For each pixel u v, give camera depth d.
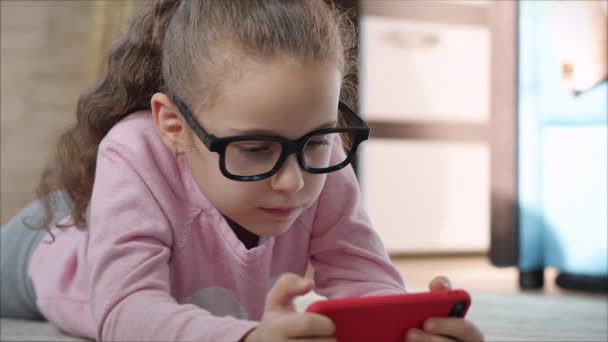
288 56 0.70
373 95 2.62
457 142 2.74
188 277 0.87
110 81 0.99
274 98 0.70
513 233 1.93
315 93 0.71
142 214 0.81
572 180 1.79
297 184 0.71
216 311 0.89
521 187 1.87
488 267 2.45
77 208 1.03
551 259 1.84
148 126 0.89
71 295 1.04
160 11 0.92
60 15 2.57
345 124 0.85
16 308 1.22
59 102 2.57
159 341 0.66
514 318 1.26
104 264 0.77
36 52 2.56
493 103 1.97
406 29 2.65
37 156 2.55
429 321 0.61
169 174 0.85
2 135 2.55
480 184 2.77
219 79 0.73
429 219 2.71
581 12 1.78
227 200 0.76
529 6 1.86
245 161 0.72
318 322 0.56
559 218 1.81
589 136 1.76
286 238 0.94
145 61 0.94
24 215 1.24
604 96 1.74
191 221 0.86
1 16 2.56
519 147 1.88
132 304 0.71
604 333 1.09
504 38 1.94
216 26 0.75
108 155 0.87
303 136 0.72
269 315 0.59
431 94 2.70
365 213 0.98
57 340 1.01
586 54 1.77
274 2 0.74
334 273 0.95
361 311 0.58
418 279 2.12
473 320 1.23
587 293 1.79
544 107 1.84
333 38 0.76
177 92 0.79
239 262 0.87
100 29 2.43
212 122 0.74
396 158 2.66
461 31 2.72
